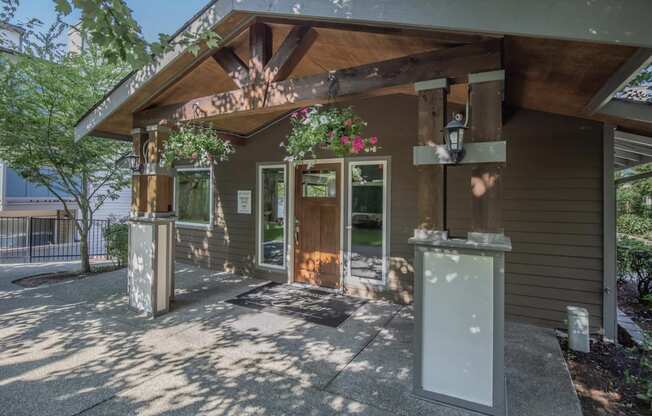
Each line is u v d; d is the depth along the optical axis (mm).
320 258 5051
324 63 3619
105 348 2990
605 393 2418
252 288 4984
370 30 2525
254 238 5641
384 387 2439
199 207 6523
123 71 5918
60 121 5328
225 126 5172
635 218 9211
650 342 2463
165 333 3340
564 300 3510
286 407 2186
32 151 5266
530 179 3627
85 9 1886
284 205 5320
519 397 2320
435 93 2318
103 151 5918
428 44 2516
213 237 6203
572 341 3080
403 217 4332
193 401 2230
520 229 3678
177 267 6367
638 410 2219
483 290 2186
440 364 2297
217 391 2352
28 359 2766
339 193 4836
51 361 2738
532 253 3635
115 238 6574
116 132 4832
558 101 3041
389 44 2752
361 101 4547
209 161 4438
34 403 2170
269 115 5125
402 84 2432
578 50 2004
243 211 5781
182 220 6812
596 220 3379
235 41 3250
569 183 3479
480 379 2189
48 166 5910
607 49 1918
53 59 4832
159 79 3547
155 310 3783
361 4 2195
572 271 3477
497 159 2100
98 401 2207
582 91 2617
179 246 6789
